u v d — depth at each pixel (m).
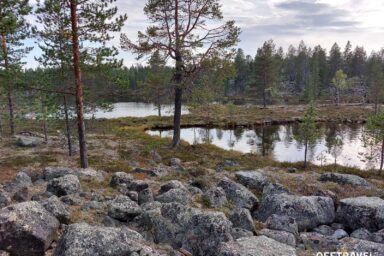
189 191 14.14
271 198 12.41
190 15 25.33
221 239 8.09
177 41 24.81
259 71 78.44
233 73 26.33
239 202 13.20
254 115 63.78
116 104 103.75
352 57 128.12
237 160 26.00
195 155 27.06
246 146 37.38
